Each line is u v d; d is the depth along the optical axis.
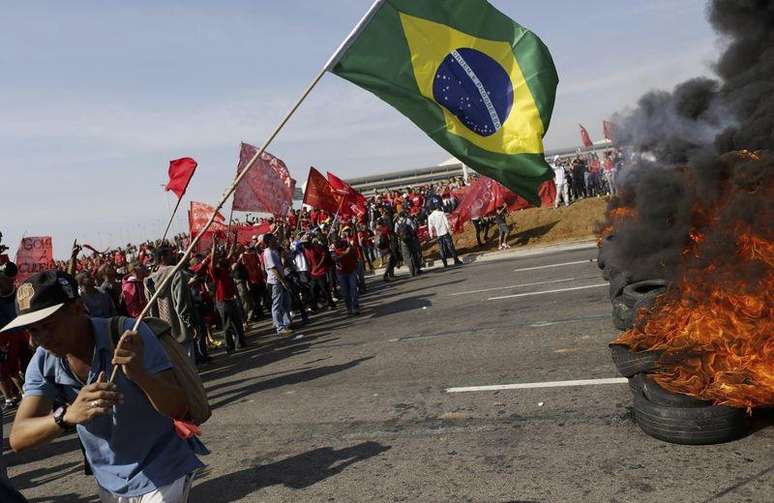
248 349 11.49
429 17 3.78
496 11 3.88
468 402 5.66
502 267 16.94
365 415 5.86
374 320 11.95
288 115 2.70
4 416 8.97
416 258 19.22
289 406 6.73
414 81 3.76
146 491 2.33
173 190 10.18
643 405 4.22
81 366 2.27
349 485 4.35
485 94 3.86
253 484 4.70
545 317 8.77
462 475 4.16
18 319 2.11
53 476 5.73
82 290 7.87
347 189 18.83
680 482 3.56
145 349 2.21
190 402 2.28
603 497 3.55
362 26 3.06
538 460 4.18
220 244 16.48
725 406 3.91
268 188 14.38
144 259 20.48
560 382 5.71
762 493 3.31
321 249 15.05
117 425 2.29
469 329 9.06
